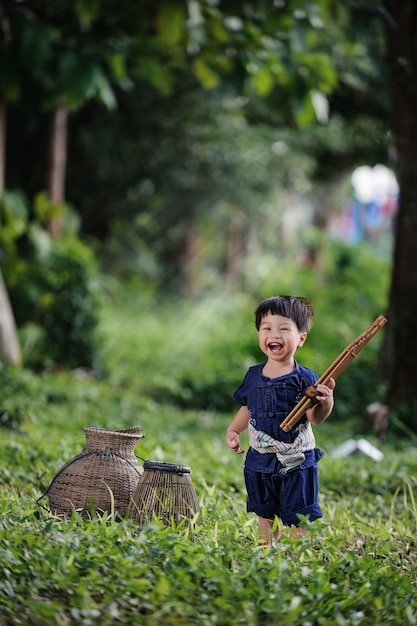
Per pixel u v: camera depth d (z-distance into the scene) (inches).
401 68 575.8
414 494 361.1
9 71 576.4
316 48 771.4
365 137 894.4
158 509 259.0
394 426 557.0
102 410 580.1
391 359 646.5
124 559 215.3
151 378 844.0
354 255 1273.4
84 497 269.6
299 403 248.4
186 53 657.0
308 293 1145.4
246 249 1651.1
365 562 233.3
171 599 199.5
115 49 569.9
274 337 254.7
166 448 423.8
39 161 1121.4
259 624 195.9
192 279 1706.4
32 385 633.6
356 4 646.5
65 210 914.1
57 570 208.4
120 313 1429.6
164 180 1235.9
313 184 1348.4
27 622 190.2
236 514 290.5
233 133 1141.7
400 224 595.2
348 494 364.5
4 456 358.3
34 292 824.3
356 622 197.2
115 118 1154.7
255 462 258.4
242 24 587.5
